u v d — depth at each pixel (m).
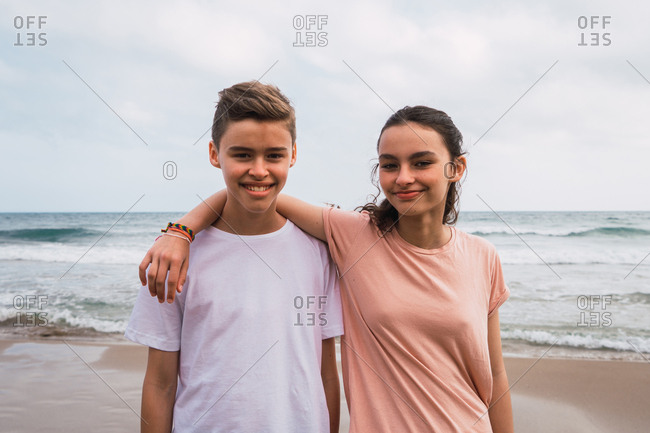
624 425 3.61
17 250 13.40
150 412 1.70
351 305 1.85
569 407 3.90
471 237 1.93
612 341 5.27
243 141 1.56
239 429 1.61
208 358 1.66
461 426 1.69
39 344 5.35
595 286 7.59
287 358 1.69
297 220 1.88
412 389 1.69
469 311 1.76
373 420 1.71
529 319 6.01
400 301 1.74
